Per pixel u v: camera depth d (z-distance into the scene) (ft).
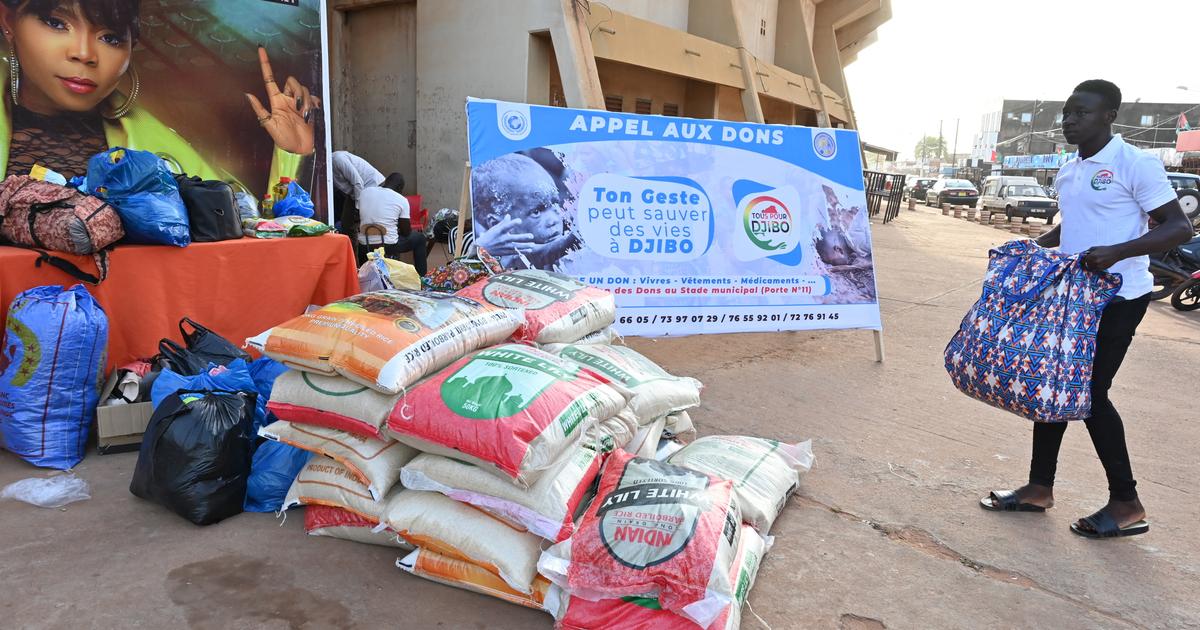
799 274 17.84
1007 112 238.68
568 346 10.82
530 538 7.86
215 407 9.30
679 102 43.75
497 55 30.83
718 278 17.07
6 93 15.47
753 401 15.14
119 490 9.90
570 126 15.93
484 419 7.63
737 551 7.93
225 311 13.08
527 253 15.33
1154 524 10.53
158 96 17.28
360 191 21.68
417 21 32.71
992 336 9.91
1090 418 10.03
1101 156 9.72
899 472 11.97
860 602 8.38
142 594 7.68
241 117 18.51
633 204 16.38
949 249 48.24
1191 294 29.30
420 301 9.49
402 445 8.64
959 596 8.59
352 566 8.48
